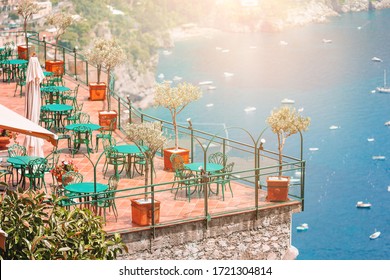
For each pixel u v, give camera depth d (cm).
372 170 15838
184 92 1955
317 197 14450
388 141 17712
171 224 1544
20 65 2775
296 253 1706
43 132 1112
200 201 1709
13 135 2069
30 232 1145
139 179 1875
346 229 13012
